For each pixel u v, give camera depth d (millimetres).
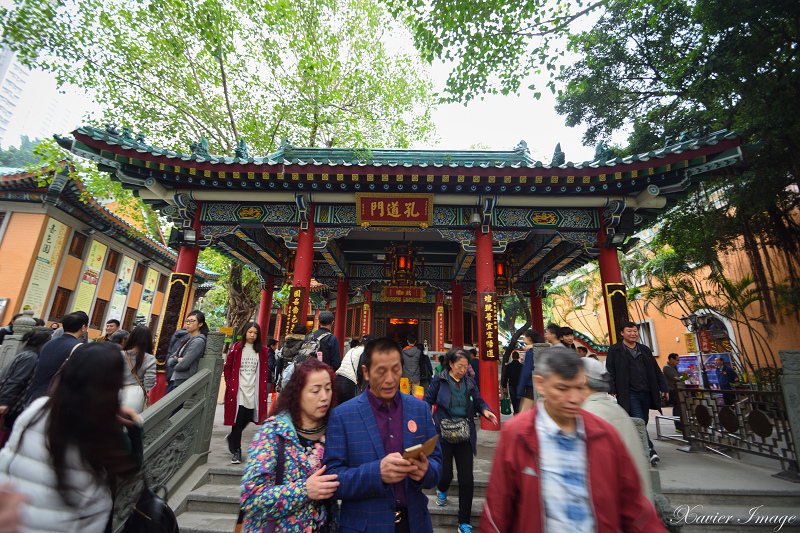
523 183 8141
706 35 9320
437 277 15047
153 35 10281
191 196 8938
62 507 1529
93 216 16578
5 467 1538
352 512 2195
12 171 17000
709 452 6711
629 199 8727
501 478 1986
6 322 13680
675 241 12617
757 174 9922
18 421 1630
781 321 12219
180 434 4770
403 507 2314
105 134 7668
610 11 12672
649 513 1831
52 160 9266
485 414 4129
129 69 10477
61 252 15914
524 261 12242
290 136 13062
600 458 1869
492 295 8633
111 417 1690
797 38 8750
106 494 1693
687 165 7602
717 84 9617
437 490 4660
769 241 11961
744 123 9500
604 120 15172
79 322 4684
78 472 1574
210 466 5066
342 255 14008
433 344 16031
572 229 9031
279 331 19469
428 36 7730
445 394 4203
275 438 2195
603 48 13312
